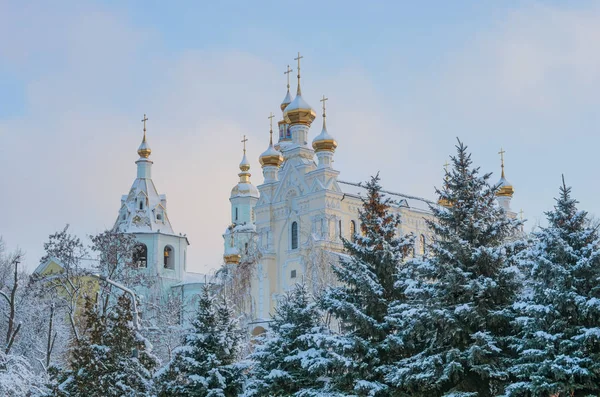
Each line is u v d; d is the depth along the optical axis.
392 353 49.06
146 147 145.62
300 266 114.00
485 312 44.97
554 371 40.75
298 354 51.31
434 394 46.03
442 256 46.44
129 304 52.50
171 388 52.78
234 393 54.59
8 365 57.69
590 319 42.06
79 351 50.03
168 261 140.25
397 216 53.09
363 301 50.31
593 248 43.25
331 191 113.62
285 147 125.19
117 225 141.38
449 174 48.75
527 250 45.12
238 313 107.19
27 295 83.19
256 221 120.69
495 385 44.62
